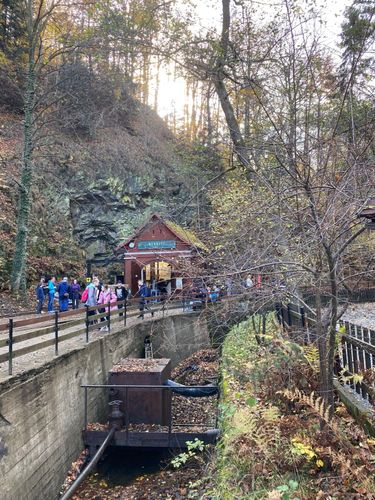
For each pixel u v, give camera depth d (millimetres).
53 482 9258
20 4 30562
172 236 23062
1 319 17859
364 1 6418
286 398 6676
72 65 26797
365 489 4434
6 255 24797
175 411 14555
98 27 15617
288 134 6246
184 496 8930
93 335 14008
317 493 4719
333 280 5500
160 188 35781
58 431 9773
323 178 5891
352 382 7164
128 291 21266
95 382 12664
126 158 36031
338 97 6859
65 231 31219
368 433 5477
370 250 6613
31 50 23172
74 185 32906
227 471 5703
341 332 6984
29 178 23797
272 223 6781
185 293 9523
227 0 11977
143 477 10211
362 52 6281
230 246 7504
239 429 5965
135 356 16938
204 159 16391
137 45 13312
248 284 7430
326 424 5434
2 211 26562
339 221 5453
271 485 5125
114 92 30516
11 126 31453
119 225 33438
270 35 8922
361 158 6039
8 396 7625
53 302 22609
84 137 35594
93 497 9398
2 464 7266
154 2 12617
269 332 10852
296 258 6352
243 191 12898
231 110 12727
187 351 21828
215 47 11188
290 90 6867
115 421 11180
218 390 10664
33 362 9422
